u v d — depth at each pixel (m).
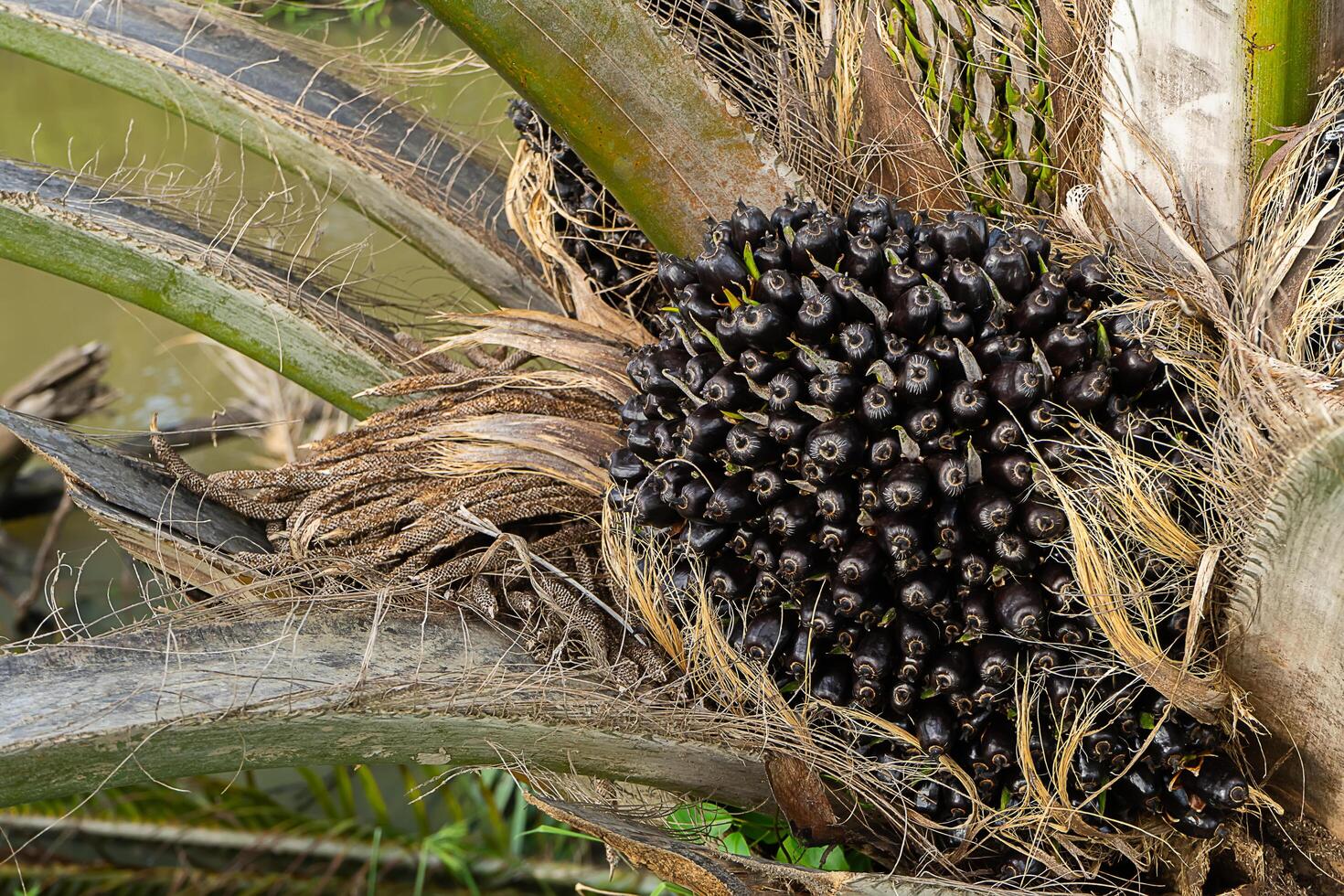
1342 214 2.42
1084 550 2.41
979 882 2.50
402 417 2.67
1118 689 2.45
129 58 2.78
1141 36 2.50
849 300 2.46
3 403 4.34
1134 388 2.45
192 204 2.76
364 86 2.90
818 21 2.66
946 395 2.43
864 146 2.63
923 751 2.49
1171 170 2.50
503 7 2.48
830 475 2.45
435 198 2.86
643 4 2.54
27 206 2.66
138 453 2.66
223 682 2.42
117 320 5.47
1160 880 2.53
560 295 2.83
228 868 3.56
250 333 2.74
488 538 2.64
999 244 2.46
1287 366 2.37
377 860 3.56
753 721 2.51
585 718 2.49
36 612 4.25
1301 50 2.45
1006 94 2.58
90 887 3.47
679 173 2.57
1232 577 2.41
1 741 2.36
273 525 2.67
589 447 2.64
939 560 2.45
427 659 2.50
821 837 2.54
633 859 2.47
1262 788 2.48
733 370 2.48
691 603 2.56
